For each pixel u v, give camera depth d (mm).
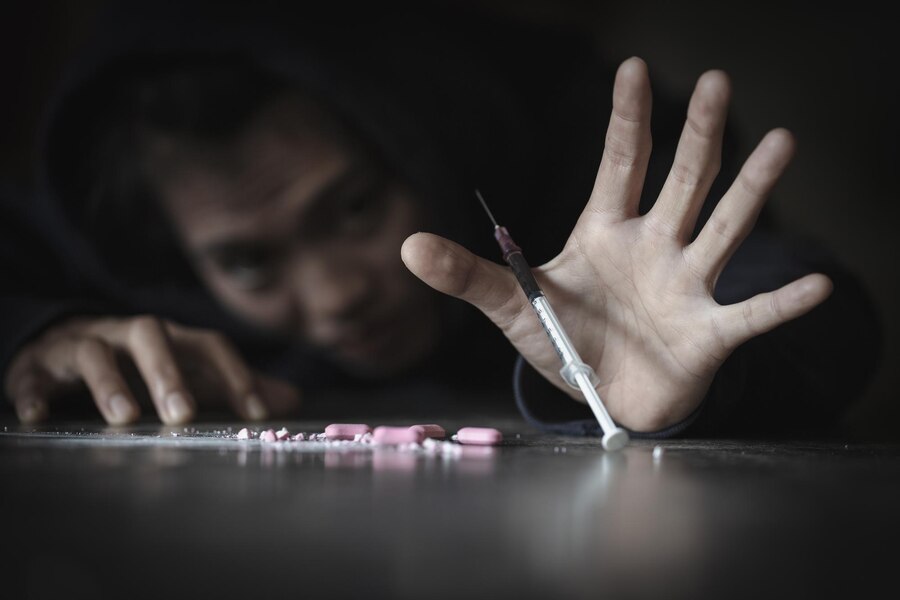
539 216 1362
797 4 2045
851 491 435
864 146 2047
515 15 1733
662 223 602
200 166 1300
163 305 1455
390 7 1302
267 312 1390
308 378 1480
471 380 1507
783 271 782
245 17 1226
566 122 1381
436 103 1285
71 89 1266
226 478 458
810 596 270
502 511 393
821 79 2051
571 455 544
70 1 1941
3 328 928
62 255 1400
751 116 2066
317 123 1300
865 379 814
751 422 694
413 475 468
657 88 1228
